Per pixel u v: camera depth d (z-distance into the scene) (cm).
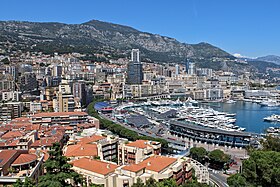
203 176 18688
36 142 19438
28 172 11031
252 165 13488
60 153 11212
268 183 13338
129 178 13362
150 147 19125
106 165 14550
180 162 15912
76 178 11300
